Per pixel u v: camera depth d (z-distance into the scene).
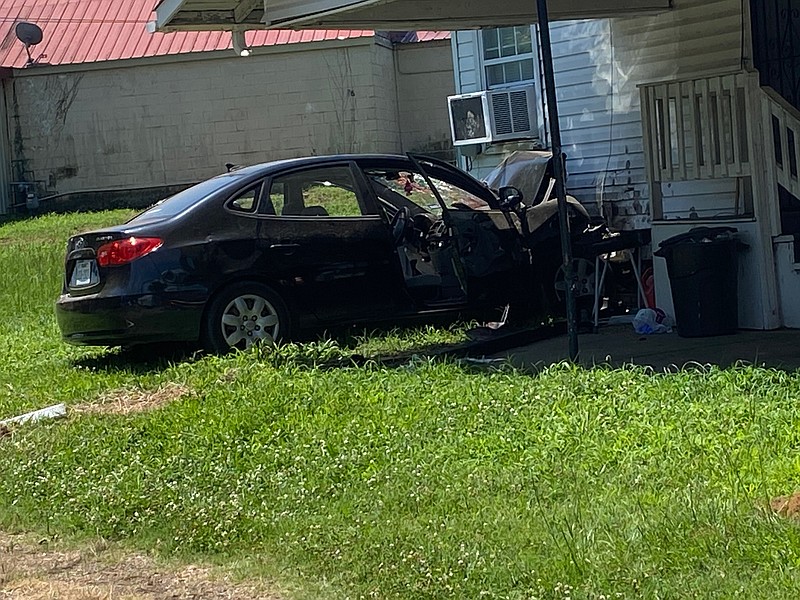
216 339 9.56
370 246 9.98
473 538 5.09
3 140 25.12
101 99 24.83
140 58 24.44
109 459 6.94
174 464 6.73
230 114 24.42
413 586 4.62
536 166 11.39
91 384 9.27
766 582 4.29
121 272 9.44
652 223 10.23
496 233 10.33
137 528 5.80
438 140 24.70
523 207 10.62
